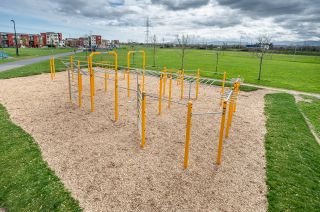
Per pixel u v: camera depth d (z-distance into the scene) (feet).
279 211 14.12
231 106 26.50
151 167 18.44
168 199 14.94
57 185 15.80
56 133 24.09
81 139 22.94
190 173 17.83
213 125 28.14
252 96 44.57
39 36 353.51
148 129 26.04
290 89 54.03
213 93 45.47
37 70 66.08
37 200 14.40
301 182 16.96
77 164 18.52
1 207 13.91
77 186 15.87
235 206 14.53
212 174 17.79
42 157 19.31
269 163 19.52
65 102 35.01
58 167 17.99
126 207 14.16
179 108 34.63
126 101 37.01
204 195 15.43
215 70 88.69
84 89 44.65
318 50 280.92
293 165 19.26
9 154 19.54
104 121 27.91
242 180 17.16
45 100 35.76
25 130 24.49
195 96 42.45
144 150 21.16
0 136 22.79
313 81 69.46
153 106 35.17
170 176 17.35
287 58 176.76
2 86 44.50
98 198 14.82
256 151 21.68
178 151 21.22
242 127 27.68
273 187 16.33
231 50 299.17
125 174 17.40
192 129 26.63
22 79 52.80
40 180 16.25
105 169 17.95
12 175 16.72
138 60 120.37
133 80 57.06
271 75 80.02
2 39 301.02
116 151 20.80
